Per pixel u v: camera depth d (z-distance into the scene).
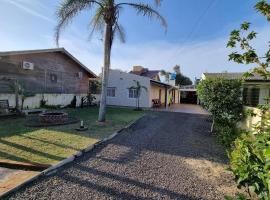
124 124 9.64
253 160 2.35
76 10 9.03
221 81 8.05
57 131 7.47
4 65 12.22
